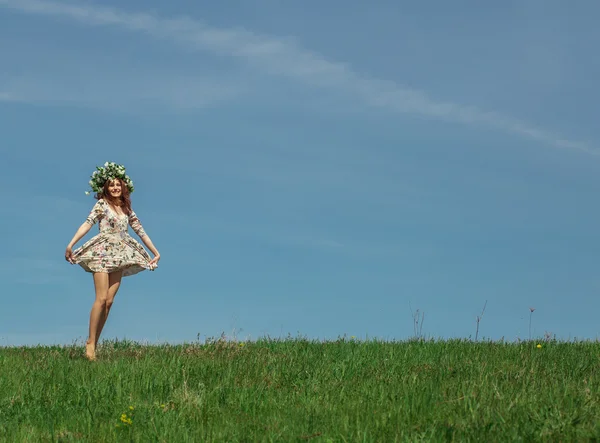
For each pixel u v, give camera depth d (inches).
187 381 314.5
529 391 271.4
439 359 380.8
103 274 403.2
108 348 453.1
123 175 421.1
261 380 323.6
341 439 217.5
